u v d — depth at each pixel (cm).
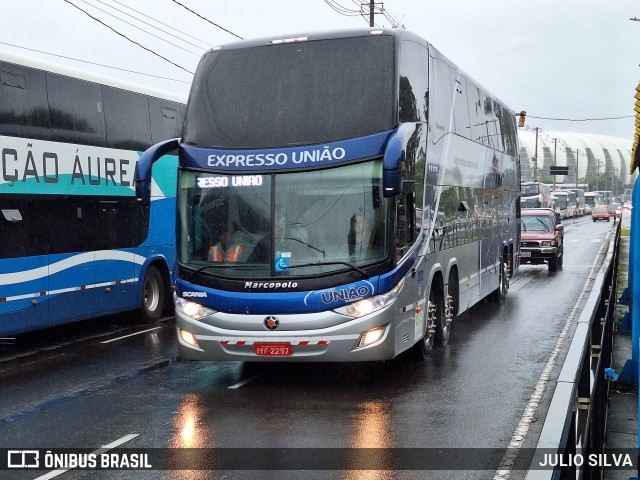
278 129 961
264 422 822
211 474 659
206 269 952
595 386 567
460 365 1112
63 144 1297
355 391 961
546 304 1800
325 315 915
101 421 838
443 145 1186
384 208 925
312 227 931
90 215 1368
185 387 1000
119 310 1465
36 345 1350
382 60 961
